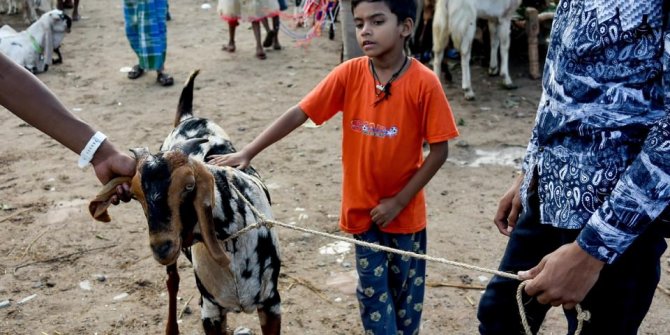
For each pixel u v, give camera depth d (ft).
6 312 12.86
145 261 14.60
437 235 15.40
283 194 17.62
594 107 6.44
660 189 5.67
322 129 22.12
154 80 27.94
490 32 27.12
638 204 5.76
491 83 26.89
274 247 9.68
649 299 6.91
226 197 8.83
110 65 30.25
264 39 33.50
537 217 7.74
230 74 28.55
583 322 7.04
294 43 33.32
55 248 15.14
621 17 6.10
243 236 9.04
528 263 8.00
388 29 8.71
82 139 7.61
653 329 12.05
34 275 14.08
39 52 28.84
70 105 24.98
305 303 13.03
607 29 6.18
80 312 12.89
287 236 15.43
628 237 5.88
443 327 12.28
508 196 8.65
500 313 8.39
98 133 7.66
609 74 6.31
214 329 9.89
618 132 6.36
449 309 12.79
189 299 13.24
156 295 13.42
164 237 7.23
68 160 20.04
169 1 44.52
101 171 7.66
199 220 7.55
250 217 9.11
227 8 30.66
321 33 34.86
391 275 9.91
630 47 6.15
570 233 6.86
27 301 13.20
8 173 19.16
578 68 6.50
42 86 7.60
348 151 9.50
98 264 14.49
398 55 9.00
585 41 6.36
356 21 8.98
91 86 27.30
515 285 8.11
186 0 44.75
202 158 10.34
